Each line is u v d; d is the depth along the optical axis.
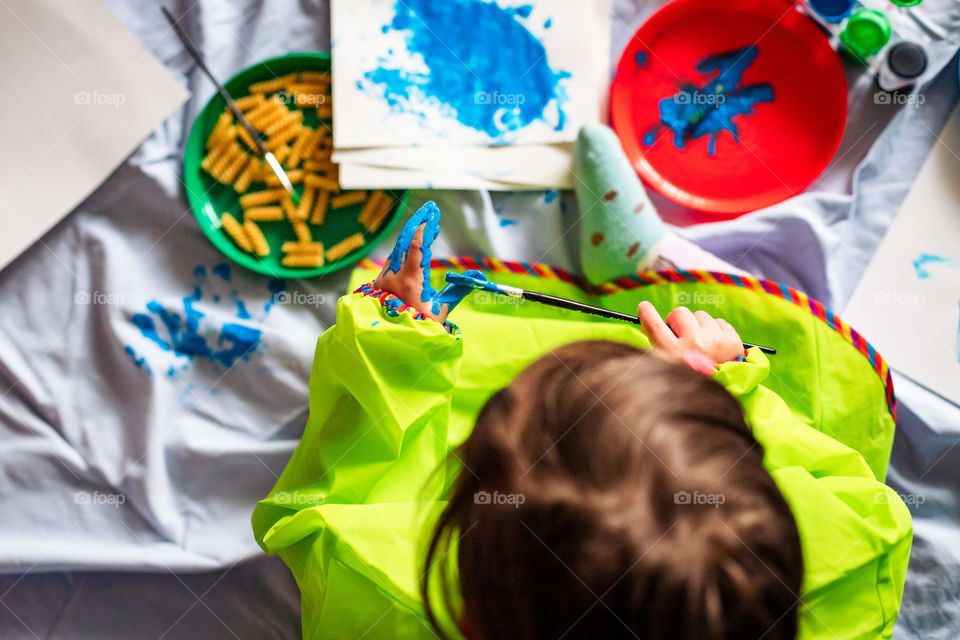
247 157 1.00
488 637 0.52
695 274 0.94
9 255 1.00
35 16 0.99
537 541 0.49
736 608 0.47
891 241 1.03
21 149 1.00
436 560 0.56
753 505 0.49
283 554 0.79
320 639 0.67
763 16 1.01
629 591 0.47
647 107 1.03
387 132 1.00
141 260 1.03
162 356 1.02
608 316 0.82
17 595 1.02
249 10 1.04
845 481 0.68
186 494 1.02
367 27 1.01
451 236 1.04
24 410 1.03
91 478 1.02
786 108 1.02
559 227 1.04
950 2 1.01
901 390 1.01
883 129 1.03
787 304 0.91
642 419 0.49
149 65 1.01
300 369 1.02
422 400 0.69
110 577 1.02
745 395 0.72
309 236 1.01
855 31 1.00
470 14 1.02
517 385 0.53
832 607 0.61
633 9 1.04
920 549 1.00
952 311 1.02
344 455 0.73
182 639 1.02
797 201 1.02
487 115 1.01
